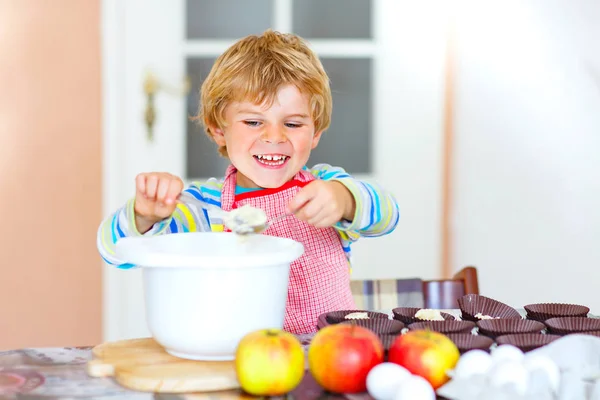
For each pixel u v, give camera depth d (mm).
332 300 1299
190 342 899
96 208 2359
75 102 2320
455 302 1436
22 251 2330
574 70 2232
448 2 2488
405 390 761
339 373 816
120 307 2404
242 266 878
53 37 2291
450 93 2520
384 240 2555
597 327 990
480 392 758
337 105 2508
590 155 2201
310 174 1358
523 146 2373
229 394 832
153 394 828
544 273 2326
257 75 1229
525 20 2342
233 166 1360
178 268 888
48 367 918
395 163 2541
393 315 1148
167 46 2404
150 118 2402
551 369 801
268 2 2447
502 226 2434
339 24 2484
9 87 2279
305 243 1295
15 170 2303
